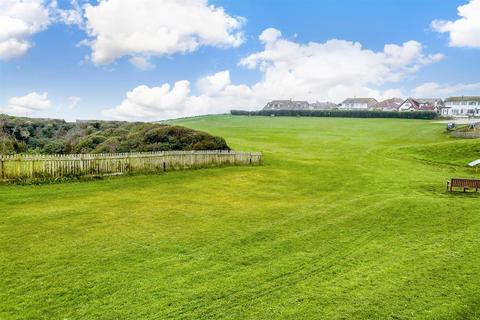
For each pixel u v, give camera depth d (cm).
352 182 2936
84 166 2592
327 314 1026
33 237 1488
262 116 14012
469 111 13625
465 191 2608
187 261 1328
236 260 1351
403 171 3556
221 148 3991
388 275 1255
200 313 1011
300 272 1269
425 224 1814
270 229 1702
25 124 4969
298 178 3081
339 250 1470
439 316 1027
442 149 4500
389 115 11331
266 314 1020
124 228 1645
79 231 1581
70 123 5469
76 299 1051
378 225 1794
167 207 2025
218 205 2117
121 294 1088
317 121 10794
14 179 2312
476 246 1525
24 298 1043
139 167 2883
